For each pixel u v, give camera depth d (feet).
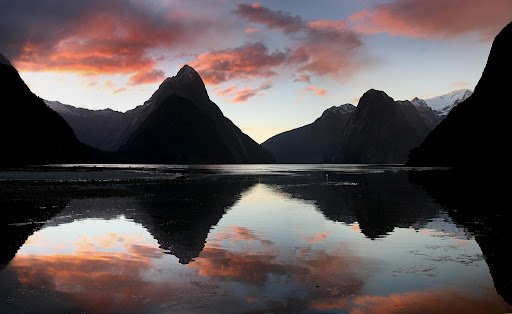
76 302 33.96
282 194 148.25
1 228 70.44
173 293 36.45
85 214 88.99
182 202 116.06
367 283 39.83
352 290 37.63
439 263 47.91
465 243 59.82
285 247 57.11
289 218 86.53
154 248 55.98
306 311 32.42
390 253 53.26
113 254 52.13
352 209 102.73
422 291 37.50
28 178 212.43
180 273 43.19
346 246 57.82
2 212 90.12
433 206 107.96
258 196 139.33
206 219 84.12
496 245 58.49
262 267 45.85
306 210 100.63
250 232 69.21
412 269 45.16
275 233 68.28
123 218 83.82
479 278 41.60
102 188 157.99
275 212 96.68
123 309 32.45
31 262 47.60
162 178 245.86
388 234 67.67
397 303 34.35
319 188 179.63
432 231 70.28
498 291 37.55
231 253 53.11
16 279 40.52
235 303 33.96
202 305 33.47
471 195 138.92
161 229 71.20
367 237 64.75
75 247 56.18
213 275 42.50
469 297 35.88
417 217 87.76
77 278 41.09
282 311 32.30
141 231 69.05
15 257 50.06
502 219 84.23
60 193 133.90
